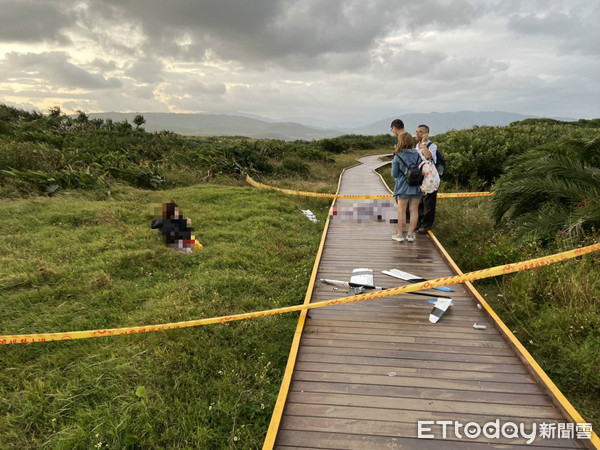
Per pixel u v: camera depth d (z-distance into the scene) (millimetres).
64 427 2969
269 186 13062
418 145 6906
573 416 2695
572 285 4500
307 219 9148
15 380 3404
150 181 11516
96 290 4969
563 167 6145
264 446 2535
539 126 17828
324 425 2746
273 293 5242
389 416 2812
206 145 20922
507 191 6391
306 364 3438
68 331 4098
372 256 6297
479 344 3691
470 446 2545
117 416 3074
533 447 2537
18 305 4535
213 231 7609
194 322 3906
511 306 4664
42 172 9789
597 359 3424
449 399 2973
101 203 8758
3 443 2824
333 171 20016
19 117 21078
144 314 4461
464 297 4715
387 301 4621
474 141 12031
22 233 6742
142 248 6418
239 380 3523
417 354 3543
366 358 3500
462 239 7215
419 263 5934
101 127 20859
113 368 3564
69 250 6086
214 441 2939
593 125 27578
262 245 6969
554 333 3990
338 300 4121
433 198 7215
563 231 5641
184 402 3281
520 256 5664
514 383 3139
